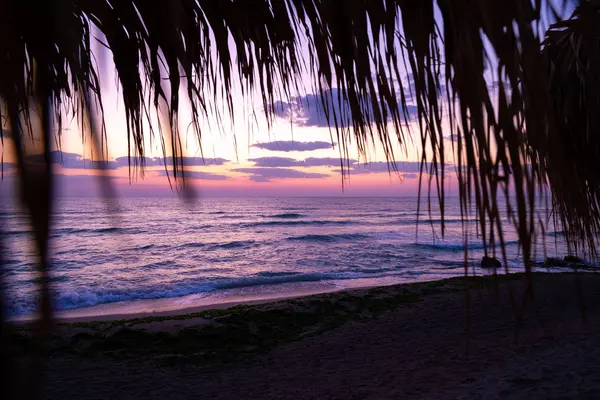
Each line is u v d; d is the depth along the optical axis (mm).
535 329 7980
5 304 332
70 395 6320
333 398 5992
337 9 801
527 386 5254
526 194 520
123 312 16312
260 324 9461
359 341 8664
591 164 951
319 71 875
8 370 326
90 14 744
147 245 37250
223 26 937
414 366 6961
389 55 754
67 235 43219
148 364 7555
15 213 348
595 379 5152
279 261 29000
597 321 8023
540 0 512
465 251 575
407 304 11336
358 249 33375
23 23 436
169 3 708
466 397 5242
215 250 34500
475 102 540
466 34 559
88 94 432
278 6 943
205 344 8438
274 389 6504
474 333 8195
